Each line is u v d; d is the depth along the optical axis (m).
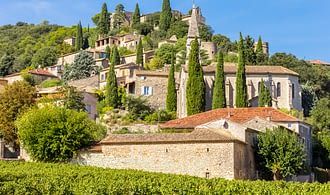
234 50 185.00
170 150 72.25
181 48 180.88
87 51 197.00
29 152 79.06
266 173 78.25
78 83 153.62
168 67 161.12
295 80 133.12
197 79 117.50
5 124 99.94
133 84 130.50
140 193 49.22
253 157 78.12
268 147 77.62
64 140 77.12
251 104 126.75
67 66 178.75
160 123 107.50
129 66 153.62
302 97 145.12
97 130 89.62
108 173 60.47
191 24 150.12
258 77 130.38
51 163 71.62
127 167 73.69
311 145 101.81
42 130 78.44
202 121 92.69
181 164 71.50
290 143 78.00
